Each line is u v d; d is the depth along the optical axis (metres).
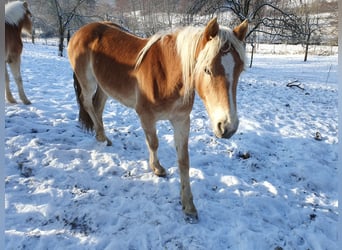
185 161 2.81
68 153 3.67
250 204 2.99
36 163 3.41
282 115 6.31
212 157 3.95
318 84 11.89
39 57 12.48
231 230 2.62
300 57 24.89
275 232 2.62
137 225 2.59
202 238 2.50
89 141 4.10
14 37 4.91
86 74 3.72
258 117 6.01
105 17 21.94
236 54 2.02
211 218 2.77
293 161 3.98
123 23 20.16
